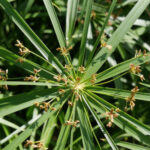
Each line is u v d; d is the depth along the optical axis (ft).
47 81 1.69
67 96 1.73
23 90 2.12
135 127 1.71
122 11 2.15
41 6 2.12
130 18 1.73
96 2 2.15
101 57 1.75
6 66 2.06
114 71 1.74
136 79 2.03
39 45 1.69
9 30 2.15
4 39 2.12
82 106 1.76
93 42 2.11
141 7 1.72
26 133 1.69
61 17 2.14
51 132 1.97
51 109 1.67
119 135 2.00
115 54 2.17
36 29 2.18
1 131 2.05
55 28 1.70
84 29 1.74
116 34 1.74
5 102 1.64
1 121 1.89
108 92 1.73
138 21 2.12
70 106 1.75
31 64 1.69
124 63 1.73
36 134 2.10
